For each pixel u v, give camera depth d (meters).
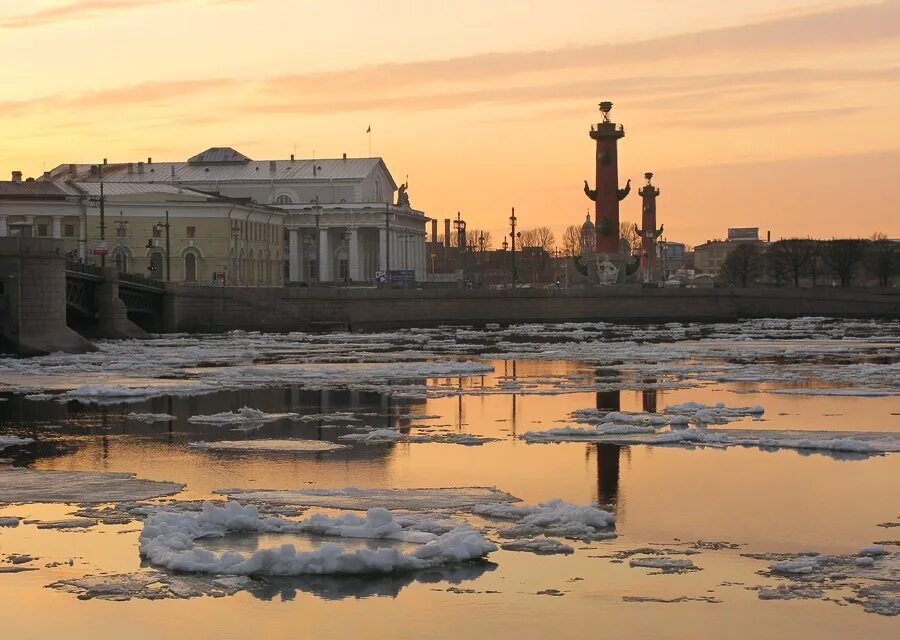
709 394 81.69
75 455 56.34
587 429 62.00
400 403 77.00
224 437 61.66
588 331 180.25
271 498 45.66
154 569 36.19
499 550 38.16
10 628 31.91
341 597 33.88
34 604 33.44
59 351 127.00
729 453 55.41
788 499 45.66
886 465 52.34
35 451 57.59
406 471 51.59
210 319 187.38
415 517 42.31
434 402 77.56
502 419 68.81
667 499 45.72
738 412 69.62
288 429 64.56
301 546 38.34
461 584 34.94
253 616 32.56
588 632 31.38
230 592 34.28
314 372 98.00
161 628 31.84
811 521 42.22
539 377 95.88
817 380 91.94
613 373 100.06
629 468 51.84
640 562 36.91
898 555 37.75
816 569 36.19
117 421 68.19
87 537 39.66
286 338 164.62
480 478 50.00
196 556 36.62
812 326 190.50
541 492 47.25
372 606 33.22
